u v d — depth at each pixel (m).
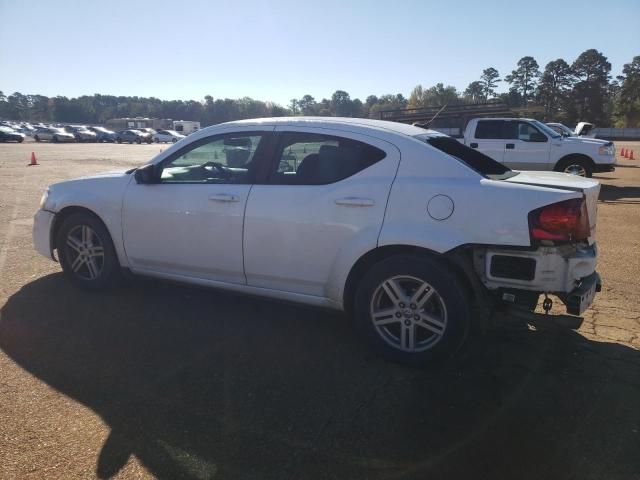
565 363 3.66
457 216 3.38
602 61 109.19
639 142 55.16
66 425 2.84
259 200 3.98
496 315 3.84
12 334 4.02
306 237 3.81
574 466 2.56
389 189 3.58
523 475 2.49
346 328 4.26
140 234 4.55
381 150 3.74
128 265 4.73
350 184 3.71
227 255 4.16
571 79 111.38
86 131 53.66
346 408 3.07
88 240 4.89
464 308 3.39
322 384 3.35
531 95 120.50
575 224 3.24
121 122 98.81
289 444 2.72
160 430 2.82
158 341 3.95
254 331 4.17
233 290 4.26
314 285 3.88
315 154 3.93
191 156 4.44
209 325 4.27
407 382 3.38
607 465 2.57
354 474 2.49
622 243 7.31
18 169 18.97
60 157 26.69
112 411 2.99
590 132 24.17
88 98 150.88
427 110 17.66
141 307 4.62
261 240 3.98
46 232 5.05
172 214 4.35
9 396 3.13
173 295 4.95
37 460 2.55
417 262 3.45
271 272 4.01
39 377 3.37
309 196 3.81
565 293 3.30
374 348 3.68
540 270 3.25
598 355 3.79
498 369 3.57
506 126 13.69
